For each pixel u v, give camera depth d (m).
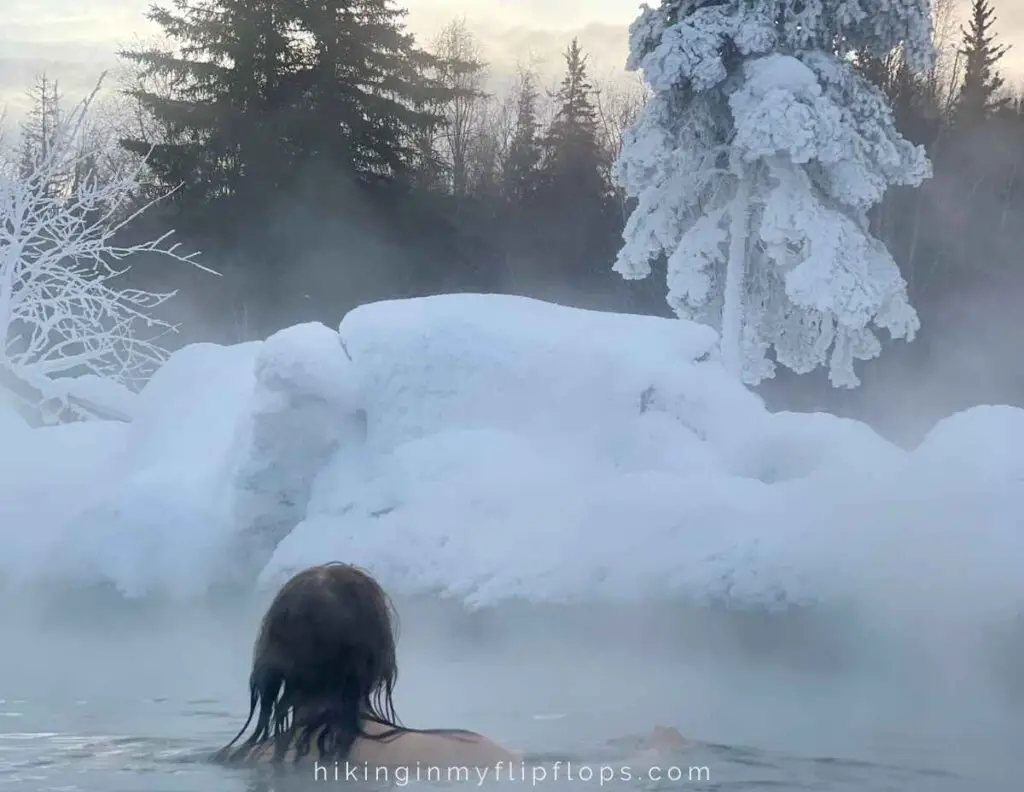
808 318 21.14
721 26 20.34
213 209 31.02
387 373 8.74
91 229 17.86
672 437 8.45
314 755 3.39
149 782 3.38
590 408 8.59
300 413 8.70
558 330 9.05
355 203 31.59
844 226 20.22
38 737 4.30
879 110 20.75
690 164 20.95
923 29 20.73
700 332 9.37
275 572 8.12
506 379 8.70
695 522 7.25
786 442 8.34
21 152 19.09
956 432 7.90
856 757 4.02
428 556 7.64
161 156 31.45
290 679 3.42
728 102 20.44
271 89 32.75
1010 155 35.19
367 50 33.09
